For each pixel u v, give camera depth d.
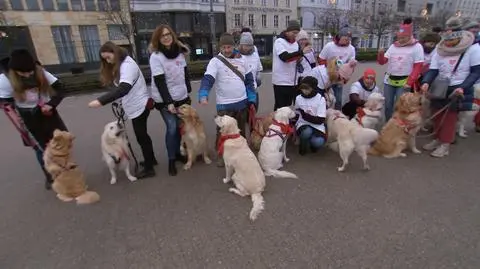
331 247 2.54
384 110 5.41
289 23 4.48
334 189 3.47
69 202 3.46
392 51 4.95
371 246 2.52
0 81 3.29
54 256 2.59
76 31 25.33
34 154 5.11
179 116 3.90
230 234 2.77
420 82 4.77
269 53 37.47
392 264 2.32
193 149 4.10
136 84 3.55
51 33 24.42
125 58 3.43
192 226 2.91
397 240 2.58
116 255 2.57
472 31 4.22
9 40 21.58
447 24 3.99
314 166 4.11
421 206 3.05
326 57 5.32
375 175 3.76
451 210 2.96
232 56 4.00
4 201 3.55
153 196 3.51
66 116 8.02
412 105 4.02
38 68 3.39
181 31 30.02
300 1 38.25
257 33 35.72
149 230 2.88
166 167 4.27
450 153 4.30
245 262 2.42
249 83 4.32
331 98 4.87
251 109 4.46
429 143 4.50
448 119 4.04
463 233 2.63
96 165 4.49
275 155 3.80
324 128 4.32
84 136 6.02
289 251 2.51
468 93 4.00
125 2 26.00
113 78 3.46
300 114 4.37
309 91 4.15
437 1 53.69
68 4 24.61
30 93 3.38
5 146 5.63
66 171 3.42
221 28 33.09
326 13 37.50
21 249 2.70
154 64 3.64
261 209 3.04
